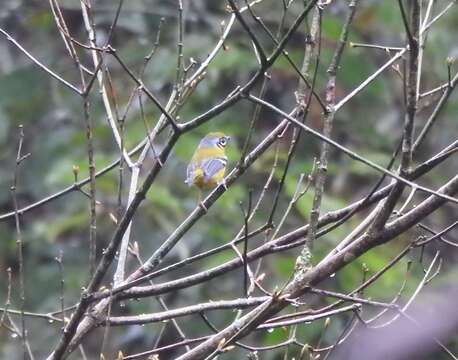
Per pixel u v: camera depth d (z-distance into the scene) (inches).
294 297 231.6
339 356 463.8
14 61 669.3
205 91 565.9
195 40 582.6
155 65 585.6
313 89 232.8
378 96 594.9
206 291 538.0
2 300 581.6
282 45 203.0
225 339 237.0
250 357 244.5
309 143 568.7
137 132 545.3
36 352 548.4
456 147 229.6
